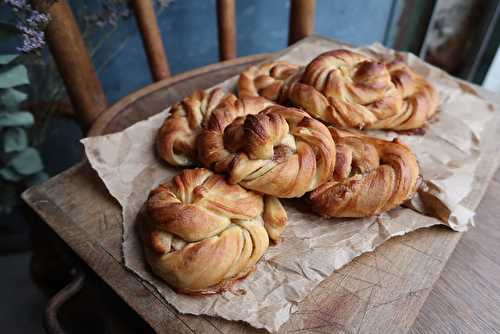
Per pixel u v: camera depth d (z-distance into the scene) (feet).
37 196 1.32
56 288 1.74
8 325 2.23
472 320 1.10
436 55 2.80
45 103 2.03
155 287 1.09
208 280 1.05
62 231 1.23
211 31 2.53
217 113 1.32
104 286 1.15
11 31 1.42
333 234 1.22
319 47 1.98
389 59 1.79
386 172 1.24
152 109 1.70
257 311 1.04
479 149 1.49
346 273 1.15
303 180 1.18
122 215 1.26
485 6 2.42
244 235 1.11
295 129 1.24
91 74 1.72
